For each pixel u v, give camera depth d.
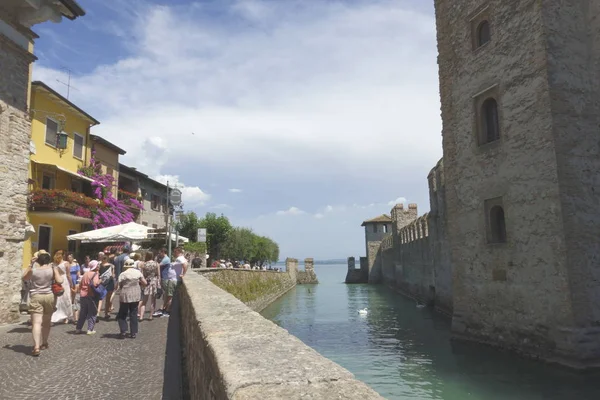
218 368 2.69
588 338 12.02
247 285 29.66
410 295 40.78
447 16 17.86
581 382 11.30
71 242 27.52
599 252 12.72
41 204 23.44
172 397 6.02
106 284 11.81
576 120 13.07
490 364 13.72
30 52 14.22
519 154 14.00
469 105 16.38
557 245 12.58
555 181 12.67
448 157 17.62
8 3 12.88
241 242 58.28
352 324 26.12
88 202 26.38
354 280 74.50
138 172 38.66
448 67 17.70
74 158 28.66
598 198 12.98
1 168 12.63
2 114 12.74
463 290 16.62
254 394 2.10
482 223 15.65
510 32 14.48
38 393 6.23
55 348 9.28
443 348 16.83
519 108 14.03
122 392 6.25
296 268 76.25
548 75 12.97
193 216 49.50
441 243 26.27
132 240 20.28
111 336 10.64
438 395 11.34
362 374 14.09
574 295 12.17
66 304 12.57
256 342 3.32
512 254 14.23
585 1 13.79
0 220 12.52
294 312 33.41
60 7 13.73
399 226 49.84
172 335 10.71
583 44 13.64
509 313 14.30
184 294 10.82
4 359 8.31
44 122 25.62
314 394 2.09
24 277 9.17
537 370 12.63
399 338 20.48
